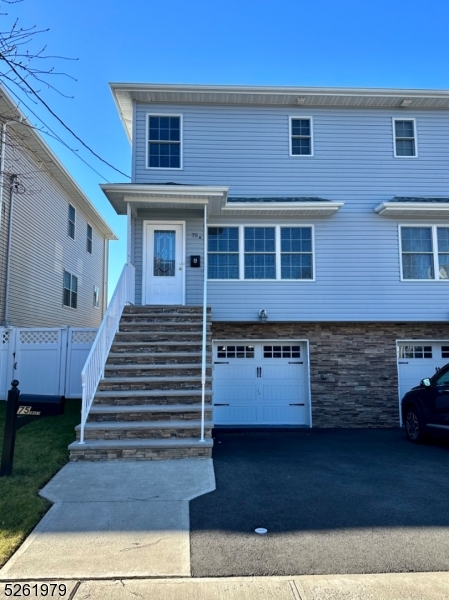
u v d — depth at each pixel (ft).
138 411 23.65
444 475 19.99
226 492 17.11
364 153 38.81
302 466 21.48
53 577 11.03
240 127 38.58
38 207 49.03
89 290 69.41
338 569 11.43
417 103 39.09
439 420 26.37
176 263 37.09
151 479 18.35
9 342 38.73
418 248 37.91
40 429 26.50
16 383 19.07
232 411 38.09
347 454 24.68
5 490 16.74
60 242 56.08
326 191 38.29
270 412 38.24
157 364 28.43
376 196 38.34
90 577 11.04
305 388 38.37
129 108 40.40
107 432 22.29
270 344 38.78
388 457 23.90
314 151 38.63
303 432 34.68
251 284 36.86
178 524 14.06
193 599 10.16
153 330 31.81
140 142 37.73
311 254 37.35
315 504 15.94
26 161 44.88
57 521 14.23
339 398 37.68
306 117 39.01
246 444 28.14
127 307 33.53
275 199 36.86
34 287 48.06
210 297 36.60
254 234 37.52
